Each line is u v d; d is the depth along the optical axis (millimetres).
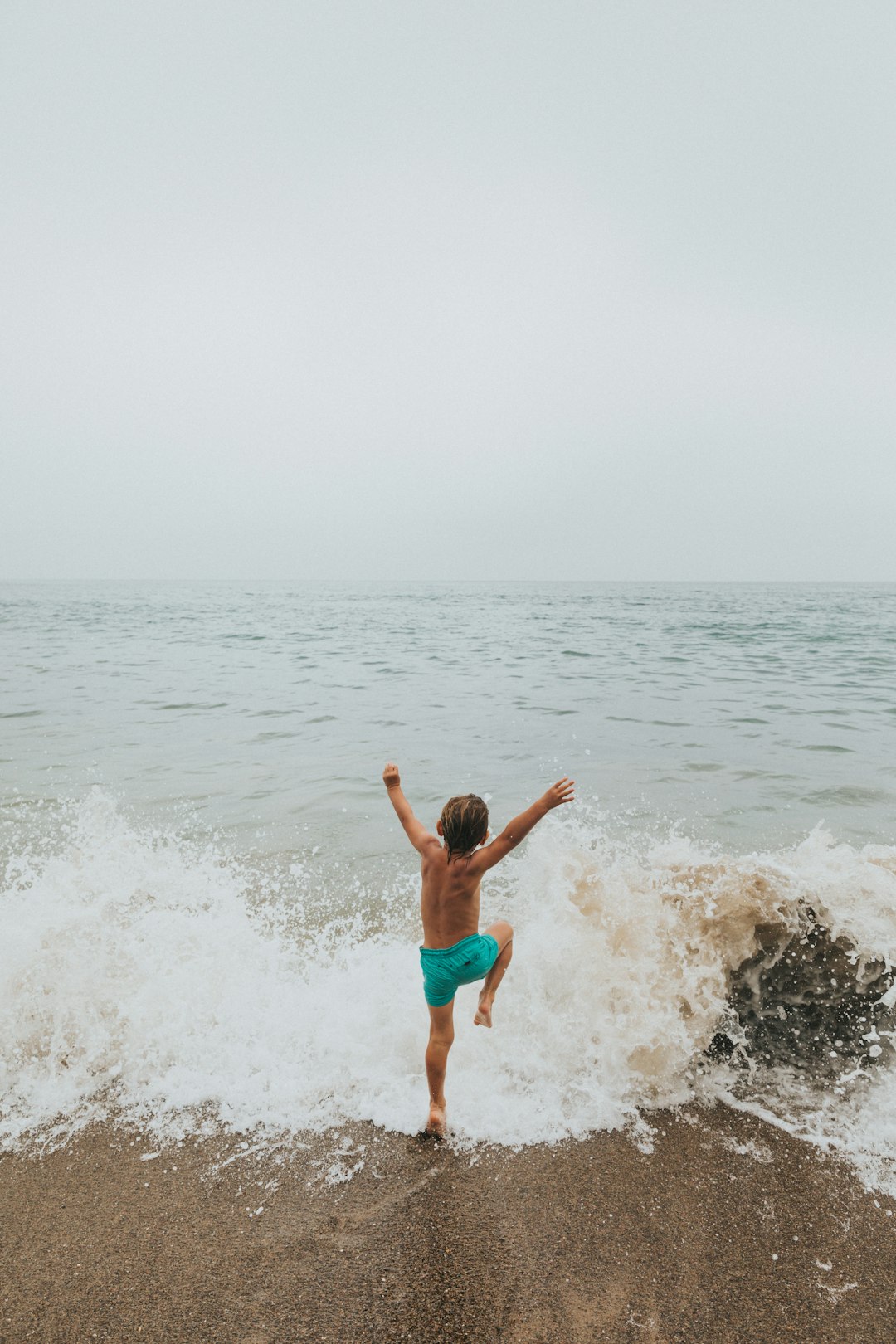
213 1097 3104
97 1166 2744
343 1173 2703
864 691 14797
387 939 4328
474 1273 2281
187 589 132625
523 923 4074
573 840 5250
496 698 13906
